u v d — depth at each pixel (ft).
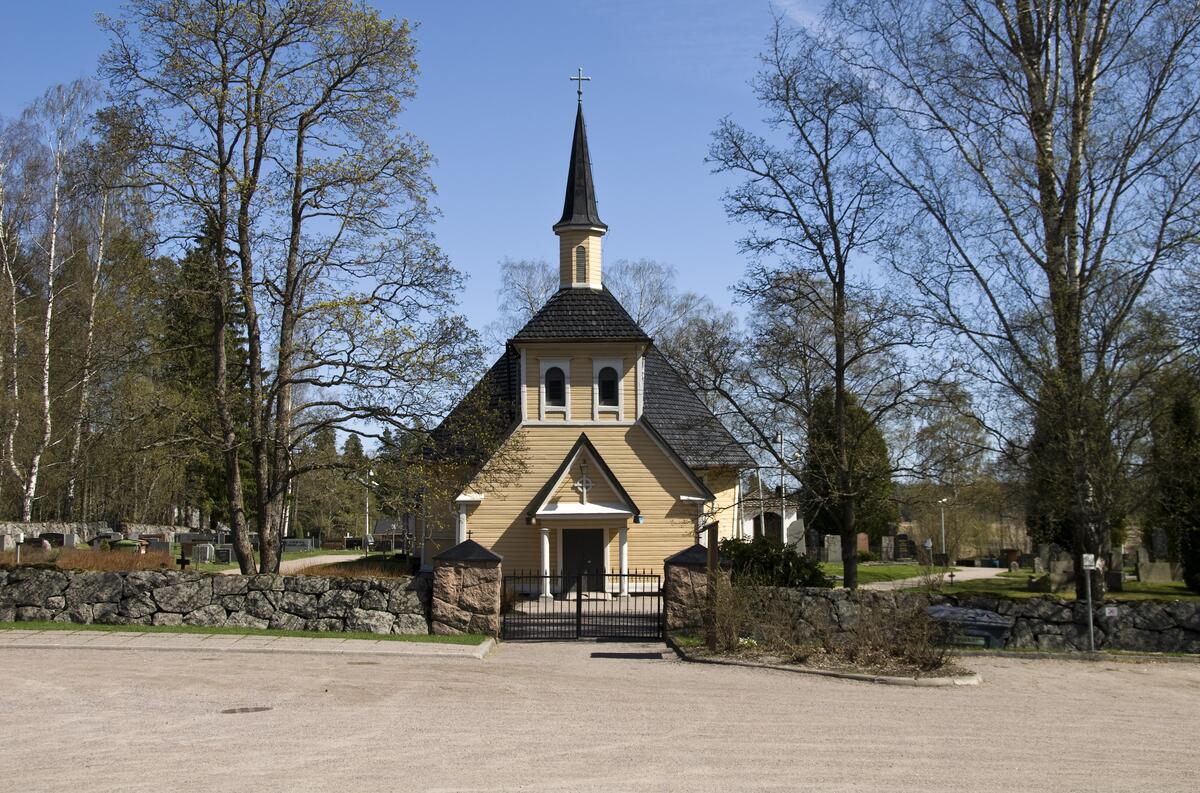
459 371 88.63
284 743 40.01
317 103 92.32
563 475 118.01
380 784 33.91
